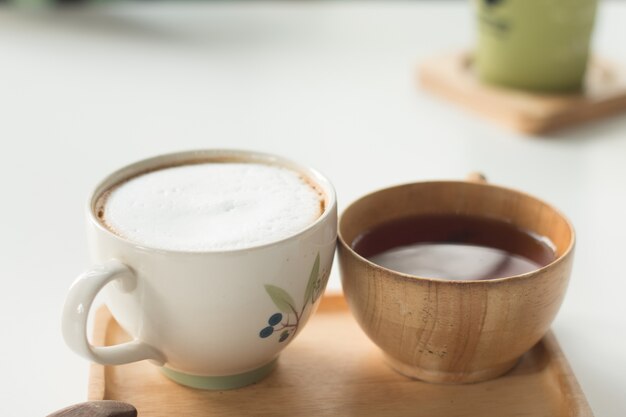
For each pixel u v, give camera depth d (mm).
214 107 875
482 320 477
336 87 924
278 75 954
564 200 710
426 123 841
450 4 1222
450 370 503
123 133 825
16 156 785
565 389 499
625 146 792
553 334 534
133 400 500
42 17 1130
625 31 1067
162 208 490
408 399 503
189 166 529
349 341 542
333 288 602
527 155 778
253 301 470
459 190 555
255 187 510
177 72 961
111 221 480
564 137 810
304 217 488
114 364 474
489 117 843
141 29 1095
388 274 481
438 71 901
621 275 620
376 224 550
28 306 593
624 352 551
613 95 836
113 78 941
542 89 845
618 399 517
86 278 457
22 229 679
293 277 475
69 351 556
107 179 506
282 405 500
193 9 1181
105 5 1192
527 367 524
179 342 477
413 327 486
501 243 542
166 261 458
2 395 522
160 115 857
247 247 461
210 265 458
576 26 813
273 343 489
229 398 503
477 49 872
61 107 872
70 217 697
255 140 812
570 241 510
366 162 775
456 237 548
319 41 1063
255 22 1132
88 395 493
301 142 809
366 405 500
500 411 498
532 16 813
